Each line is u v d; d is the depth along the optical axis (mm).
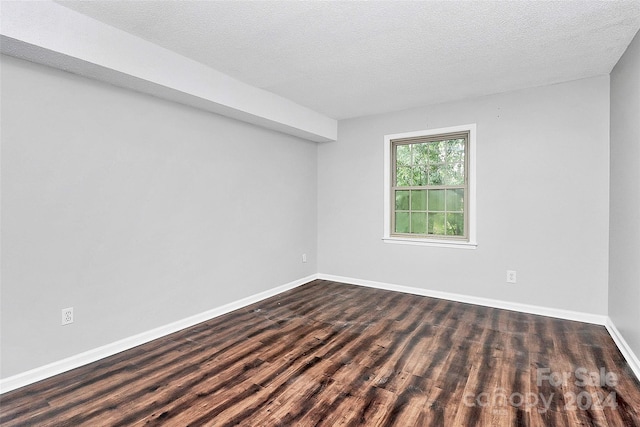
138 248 2766
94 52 2162
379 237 4445
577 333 2926
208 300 3365
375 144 4445
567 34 2354
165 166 2959
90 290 2457
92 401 1970
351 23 2211
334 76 3145
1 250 2035
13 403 1942
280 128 4039
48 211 2230
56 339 2279
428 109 4031
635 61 2338
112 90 2564
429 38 2416
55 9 1979
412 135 4156
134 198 2730
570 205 3262
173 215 3035
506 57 2736
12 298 2084
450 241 3918
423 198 4188
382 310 3570
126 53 2336
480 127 3699
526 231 3475
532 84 3340
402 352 2586
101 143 2506
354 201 4641
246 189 3795
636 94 2309
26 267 2141
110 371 2316
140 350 2654
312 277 4887
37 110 2166
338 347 2686
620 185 2707
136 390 2082
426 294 4094
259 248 3982
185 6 2010
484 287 3713
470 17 2139
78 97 2367
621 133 2688
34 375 2174
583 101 3188
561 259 3312
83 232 2414
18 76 2082
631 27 2254
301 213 4672
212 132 3379
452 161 3990
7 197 2055
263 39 2438
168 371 2318
